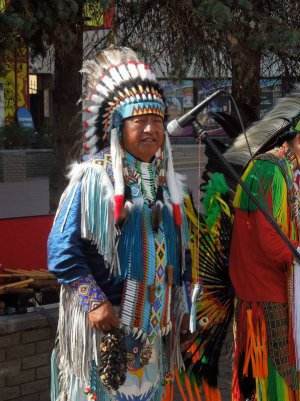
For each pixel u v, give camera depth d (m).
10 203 15.83
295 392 4.38
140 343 3.53
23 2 5.93
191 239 4.67
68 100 7.96
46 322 4.74
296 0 7.59
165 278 3.58
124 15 7.40
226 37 7.07
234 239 4.50
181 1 6.89
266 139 4.69
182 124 3.66
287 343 4.33
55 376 3.69
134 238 3.45
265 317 4.34
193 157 20.30
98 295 3.36
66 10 6.04
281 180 4.29
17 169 19.92
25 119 22.17
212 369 4.70
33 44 6.99
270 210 4.24
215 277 4.72
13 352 4.62
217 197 4.78
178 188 3.72
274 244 4.20
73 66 7.80
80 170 3.46
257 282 4.35
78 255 3.38
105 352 3.37
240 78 7.14
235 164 4.82
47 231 5.41
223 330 4.72
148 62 7.27
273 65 8.29
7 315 4.74
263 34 7.01
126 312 3.45
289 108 4.61
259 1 7.48
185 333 3.81
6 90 21.89
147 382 3.61
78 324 3.40
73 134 7.99
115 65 3.57
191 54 7.31
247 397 4.61
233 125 5.41
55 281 5.04
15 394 4.64
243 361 4.49
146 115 3.47
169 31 7.18
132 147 3.49
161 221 3.56
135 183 3.51
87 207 3.38
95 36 7.96
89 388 3.45
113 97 3.52
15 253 5.22
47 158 21.19
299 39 7.09
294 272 4.25
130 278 3.46
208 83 8.11
